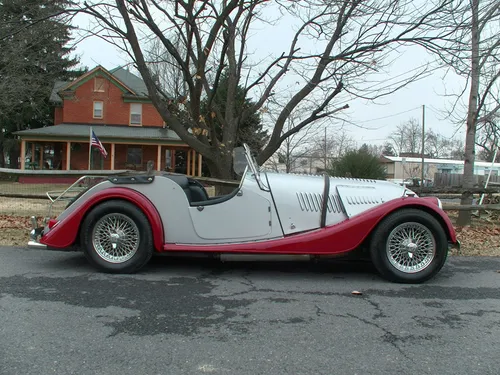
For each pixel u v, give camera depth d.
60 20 8.66
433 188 10.49
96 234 5.03
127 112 28.66
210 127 8.63
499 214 12.17
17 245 6.84
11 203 11.79
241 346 3.09
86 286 4.50
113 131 27.14
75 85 27.91
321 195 5.09
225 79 12.85
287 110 9.30
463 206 9.20
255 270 5.42
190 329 3.38
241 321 3.58
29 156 34.47
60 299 4.06
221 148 9.01
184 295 4.27
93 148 28.23
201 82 8.40
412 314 3.85
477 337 3.34
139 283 4.67
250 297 4.26
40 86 12.60
